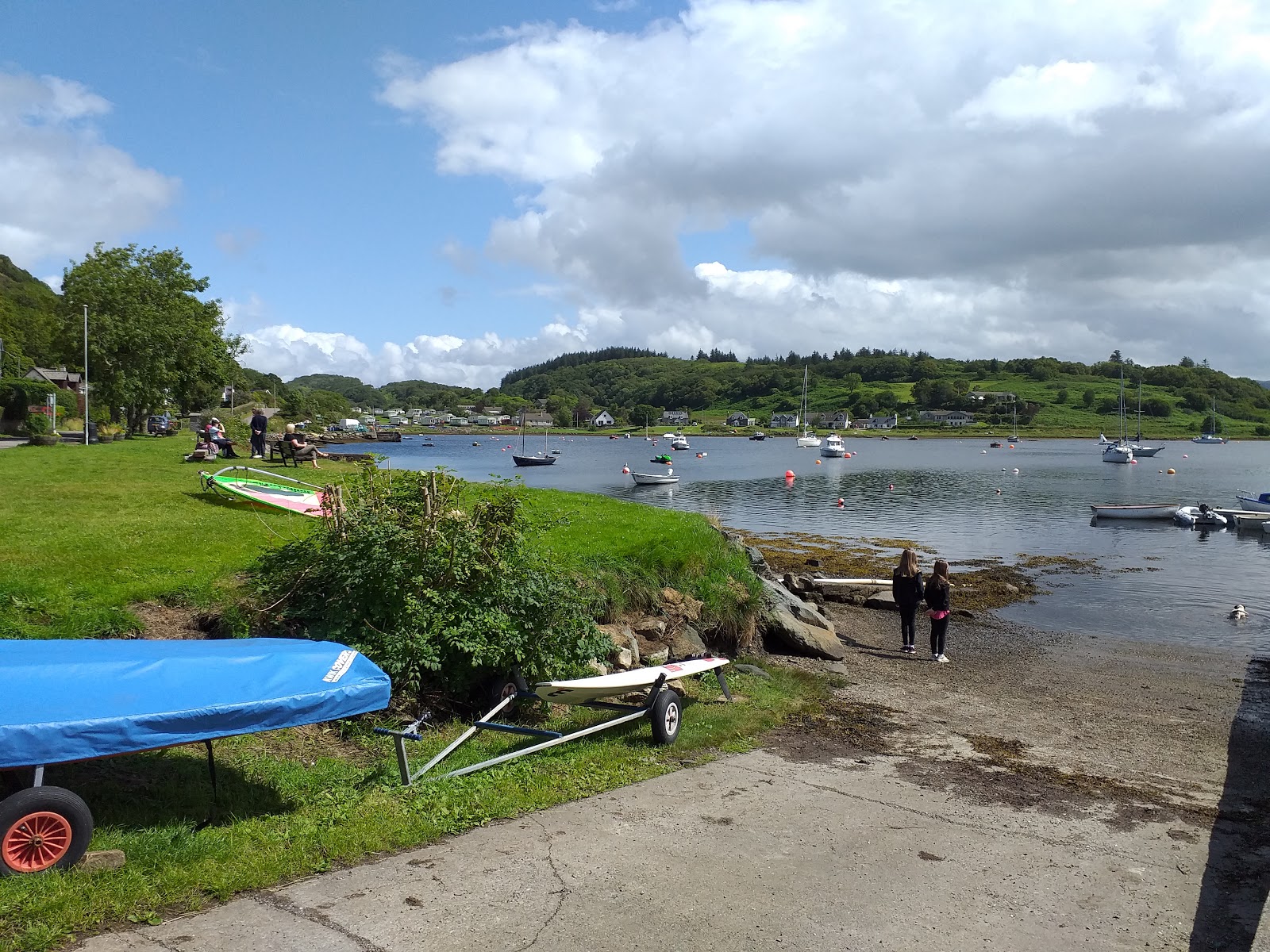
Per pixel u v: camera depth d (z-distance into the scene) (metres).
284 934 5.25
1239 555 34.84
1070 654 18.34
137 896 5.55
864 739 10.78
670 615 14.49
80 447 34.75
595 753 9.23
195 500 17.94
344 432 147.25
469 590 10.19
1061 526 44.47
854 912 5.90
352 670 7.11
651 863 6.56
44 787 5.71
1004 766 9.94
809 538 38.16
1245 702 14.46
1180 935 5.83
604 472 91.62
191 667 6.53
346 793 7.61
